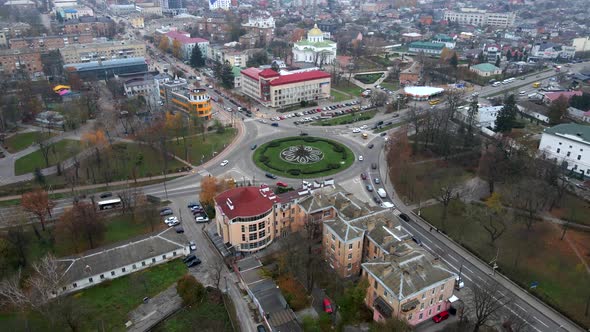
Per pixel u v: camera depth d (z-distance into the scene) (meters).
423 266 134.50
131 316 140.88
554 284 153.25
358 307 141.12
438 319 136.50
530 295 148.62
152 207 198.50
